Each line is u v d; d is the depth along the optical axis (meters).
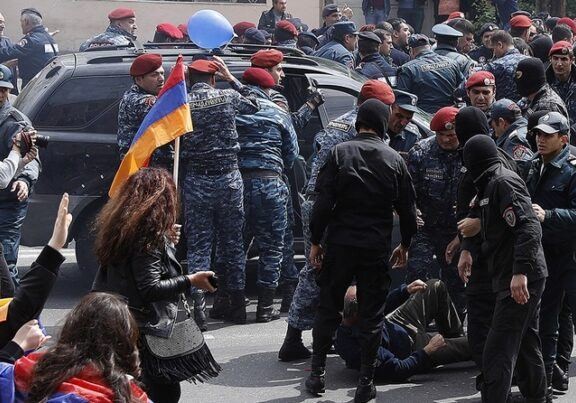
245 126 7.88
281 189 7.99
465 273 5.95
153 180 4.80
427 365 6.66
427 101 10.16
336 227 6.05
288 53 9.62
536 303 5.52
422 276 7.19
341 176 5.98
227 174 7.71
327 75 8.92
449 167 7.04
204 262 7.76
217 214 7.79
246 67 8.79
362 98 6.81
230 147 7.70
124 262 4.74
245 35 13.00
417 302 6.89
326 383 6.60
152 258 4.74
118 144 7.80
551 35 12.73
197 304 7.77
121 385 3.33
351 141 6.09
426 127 8.43
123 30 12.82
